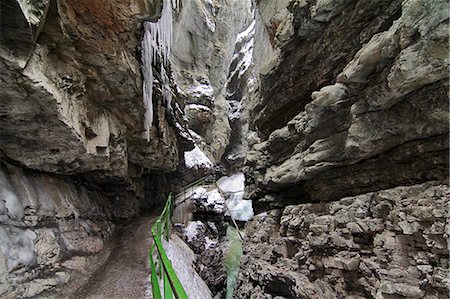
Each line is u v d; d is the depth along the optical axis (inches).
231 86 1176.8
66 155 185.2
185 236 488.7
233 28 1173.1
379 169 158.7
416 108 126.6
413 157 138.3
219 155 1032.8
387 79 126.6
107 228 288.0
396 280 126.0
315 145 192.1
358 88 150.5
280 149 260.5
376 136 147.6
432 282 109.3
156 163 394.0
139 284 190.5
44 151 169.9
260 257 280.8
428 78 114.3
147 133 289.6
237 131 1129.4
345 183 185.5
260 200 310.7
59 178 228.8
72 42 142.3
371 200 150.8
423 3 108.4
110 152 240.7
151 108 283.0
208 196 629.3
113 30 165.3
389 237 133.5
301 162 216.1
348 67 153.2
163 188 592.4
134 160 344.2
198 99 889.5
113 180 314.0
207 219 600.1
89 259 213.2
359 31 170.7
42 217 176.6
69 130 159.3
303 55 224.7
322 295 177.6
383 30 152.9
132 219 375.2
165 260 109.9
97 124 201.9
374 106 142.6
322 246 181.0
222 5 1071.0
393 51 126.0
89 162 215.8
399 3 141.3
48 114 141.2
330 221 178.4
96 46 158.1
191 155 716.7
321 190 212.2
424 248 117.1
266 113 295.3
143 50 226.7
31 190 175.6
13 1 88.1
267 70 274.1
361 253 152.6
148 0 159.8
